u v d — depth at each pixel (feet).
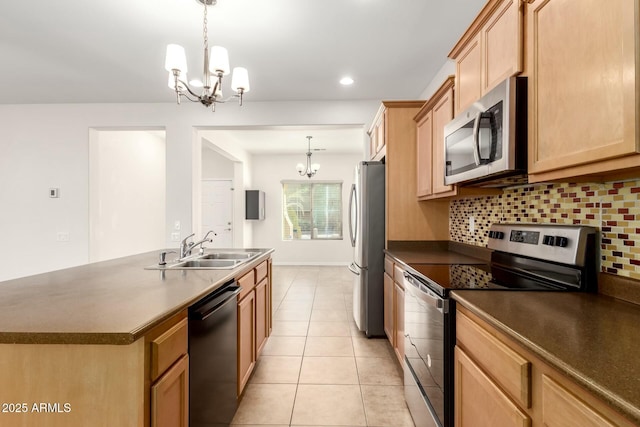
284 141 19.03
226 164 22.41
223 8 6.59
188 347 4.04
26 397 3.02
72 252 12.07
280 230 23.43
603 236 4.18
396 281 7.77
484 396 3.37
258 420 5.92
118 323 3.04
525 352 2.75
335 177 23.32
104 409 3.01
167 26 7.23
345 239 23.34
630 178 3.81
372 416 6.04
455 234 8.96
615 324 2.99
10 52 8.42
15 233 12.12
